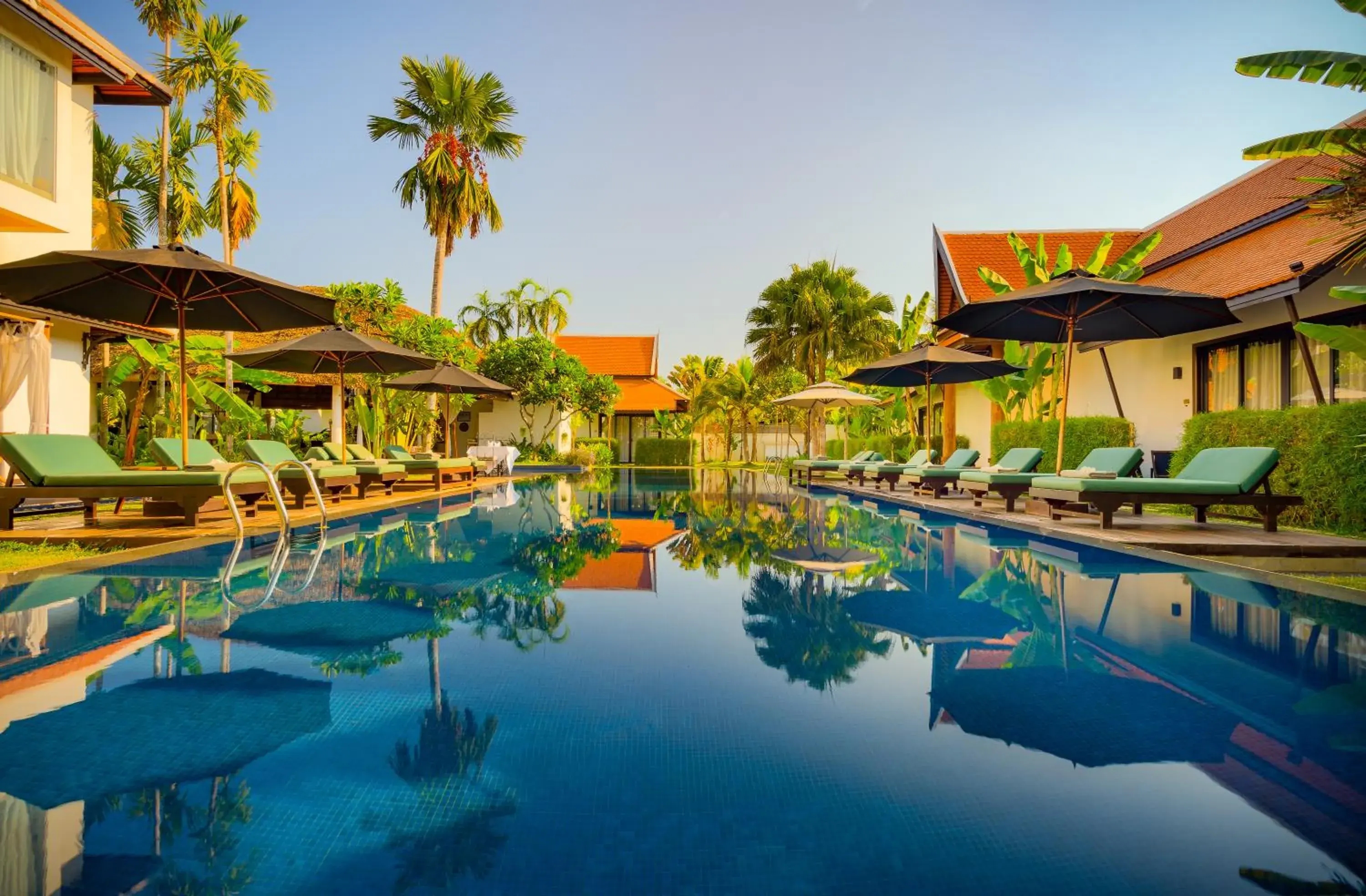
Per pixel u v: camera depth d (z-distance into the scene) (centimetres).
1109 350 1395
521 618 367
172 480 680
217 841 152
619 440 3650
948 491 1326
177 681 261
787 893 135
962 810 169
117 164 2070
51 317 951
